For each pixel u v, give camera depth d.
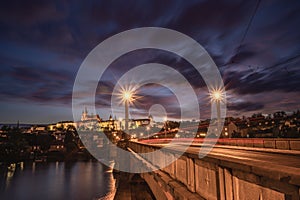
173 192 8.77
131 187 28.38
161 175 12.45
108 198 58.28
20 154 144.38
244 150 23.55
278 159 13.59
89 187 70.25
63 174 93.50
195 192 7.51
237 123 52.69
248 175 4.30
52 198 60.41
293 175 3.09
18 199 60.31
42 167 114.00
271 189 3.69
